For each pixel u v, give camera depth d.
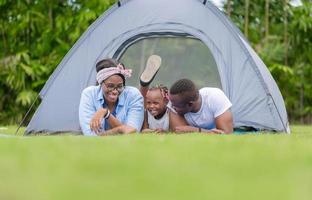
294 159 3.48
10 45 17.11
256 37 17.62
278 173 2.82
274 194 2.25
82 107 8.16
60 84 9.48
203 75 10.16
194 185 2.40
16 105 16.78
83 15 16.22
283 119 9.48
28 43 17.03
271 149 4.23
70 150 4.00
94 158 3.41
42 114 9.37
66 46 16.38
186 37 9.85
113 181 2.51
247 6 16.80
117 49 9.73
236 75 9.18
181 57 10.16
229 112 8.22
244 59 9.21
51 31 16.62
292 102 18.14
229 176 2.68
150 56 9.13
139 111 8.23
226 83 9.18
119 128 7.75
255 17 17.83
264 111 9.01
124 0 9.84
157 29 9.72
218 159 3.40
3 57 16.95
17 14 16.98
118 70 8.06
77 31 16.23
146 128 8.49
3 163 3.21
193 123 8.27
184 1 9.76
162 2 9.80
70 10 16.98
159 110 8.27
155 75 9.76
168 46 10.09
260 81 9.09
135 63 10.05
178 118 8.26
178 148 4.16
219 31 9.42
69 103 9.39
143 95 9.07
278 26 18.06
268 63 17.00
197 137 5.82
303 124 17.97
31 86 16.44
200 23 9.56
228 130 8.17
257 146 4.50
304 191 2.31
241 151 3.97
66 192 2.27
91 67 9.55
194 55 10.13
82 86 9.47
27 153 3.80
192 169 2.92
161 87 8.34
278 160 3.41
